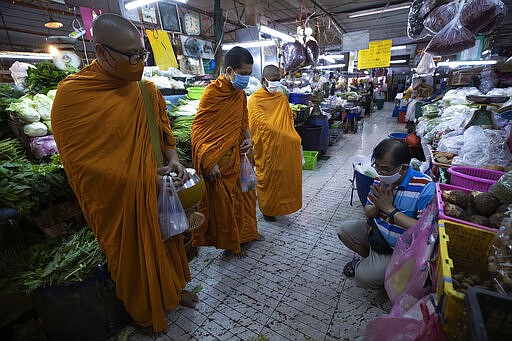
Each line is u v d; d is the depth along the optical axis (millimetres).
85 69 1202
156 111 1421
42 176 1505
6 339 1402
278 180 2488
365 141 6258
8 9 6320
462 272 992
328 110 5984
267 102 2430
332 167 4445
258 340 1473
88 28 2840
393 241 1557
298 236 2475
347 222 1864
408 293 1131
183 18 4250
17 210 1374
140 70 1217
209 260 2172
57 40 2562
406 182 1478
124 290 1354
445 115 3082
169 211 1379
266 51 5277
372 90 11852
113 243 1277
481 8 2039
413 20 2650
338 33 11211
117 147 1206
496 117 2424
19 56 3439
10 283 1372
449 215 1189
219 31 4246
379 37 13086
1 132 1875
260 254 2227
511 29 7371
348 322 1556
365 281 1644
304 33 4516
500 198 1170
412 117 5484
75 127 1119
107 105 1171
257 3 5039
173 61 3271
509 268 821
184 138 2451
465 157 1895
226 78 1860
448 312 732
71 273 1353
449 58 6703
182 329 1558
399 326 943
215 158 1854
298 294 1784
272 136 2381
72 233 1686
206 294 1814
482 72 3941
